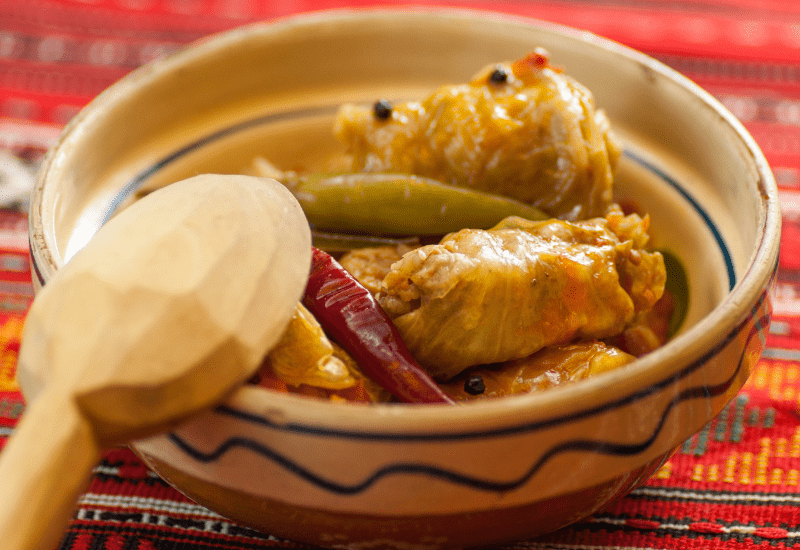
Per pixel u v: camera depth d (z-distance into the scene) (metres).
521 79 0.49
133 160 0.50
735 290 0.42
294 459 0.39
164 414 0.39
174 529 0.46
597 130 0.48
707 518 0.46
